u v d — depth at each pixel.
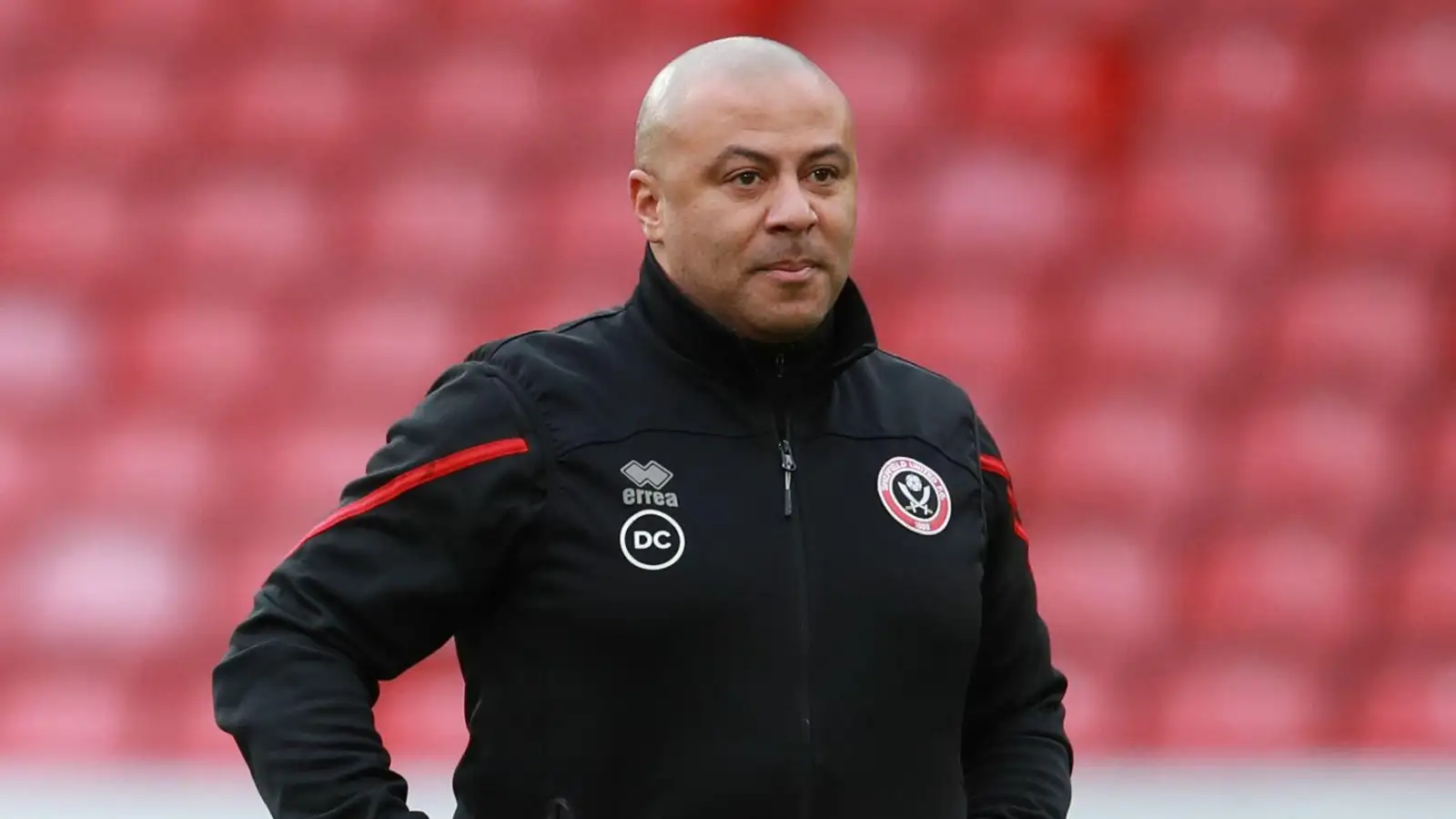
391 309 23.38
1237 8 26.38
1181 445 21.44
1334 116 25.33
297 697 6.66
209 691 18.97
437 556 6.77
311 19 26.92
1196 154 24.98
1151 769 13.08
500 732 6.83
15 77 26.39
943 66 26.17
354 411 22.16
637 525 6.74
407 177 24.95
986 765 7.83
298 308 23.45
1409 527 20.59
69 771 14.72
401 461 6.89
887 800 6.86
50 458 21.67
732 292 6.97
